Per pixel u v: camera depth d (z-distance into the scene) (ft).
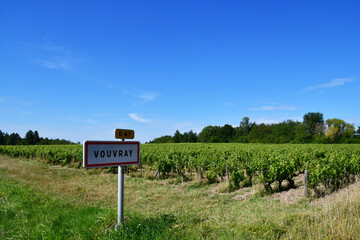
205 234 14.58
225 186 36.81
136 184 41.78
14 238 16.19
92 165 14.07
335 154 56.95
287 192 32.45
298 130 265.13
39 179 45.29
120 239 13.69
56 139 330.13
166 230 14.69
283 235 13.28
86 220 17.49
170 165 48.67
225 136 356.59
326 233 12.81
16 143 343.46
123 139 16.07
